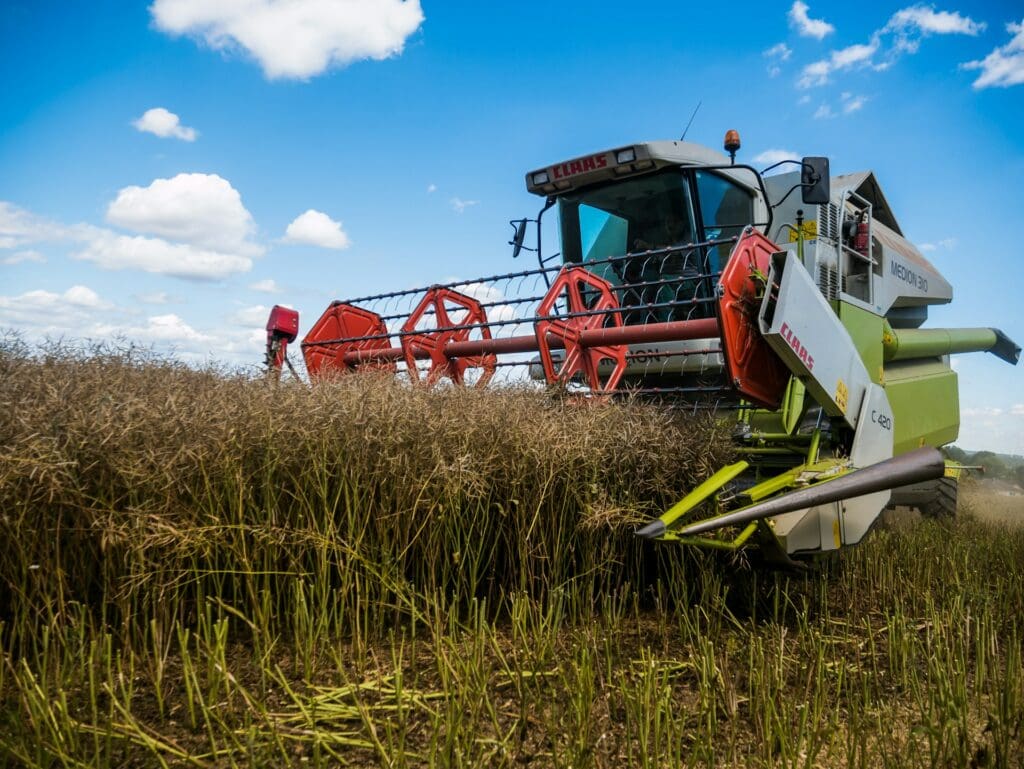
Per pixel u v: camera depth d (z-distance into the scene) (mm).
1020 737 2773
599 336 5156
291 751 2586
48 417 3189
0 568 3062
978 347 9453
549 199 6844
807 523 3975
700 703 2895
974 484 10344
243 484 3502
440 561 3910
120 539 3080
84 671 3002
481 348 5793
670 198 6156
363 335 7348
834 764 2605
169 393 3713
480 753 2494
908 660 3521
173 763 2475
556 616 3664
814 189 5047
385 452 3670
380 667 3307
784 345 4164
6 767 2367
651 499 4250
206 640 3023
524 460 3943
